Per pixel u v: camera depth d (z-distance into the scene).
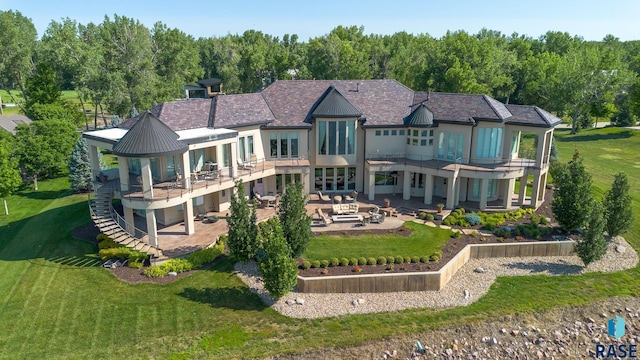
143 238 32.22
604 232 35.72
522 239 34.06
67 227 37.38
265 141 42.19
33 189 51.12
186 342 22.84
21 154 50.25
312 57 90.44
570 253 33.62
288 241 28.17
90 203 37.44
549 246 33.22
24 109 82.75
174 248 31.23
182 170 33.28
